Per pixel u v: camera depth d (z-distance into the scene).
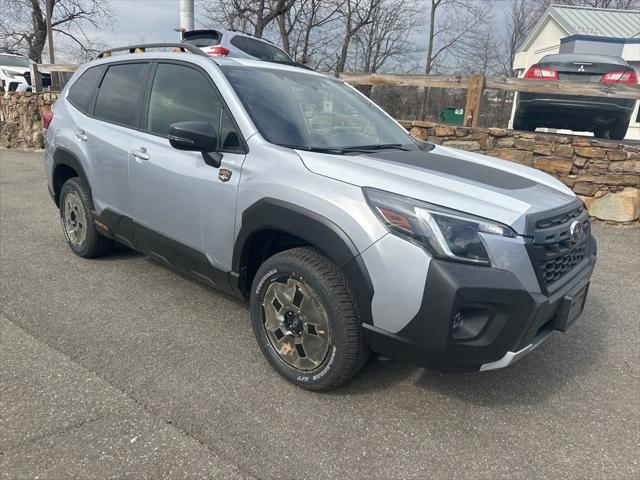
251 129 3.07
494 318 2.34
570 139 6.82
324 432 2.54
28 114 13.61
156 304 3.90
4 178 9.23
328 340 2.68
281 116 3.27
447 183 2.65
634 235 6.49
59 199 4.99
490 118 9.52
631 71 7.29
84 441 2.37
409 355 2.48
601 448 2.53
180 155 3.40
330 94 3.88
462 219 2.38
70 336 3.35
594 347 3.59
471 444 2.51
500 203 2.51
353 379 3.02
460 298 2.29
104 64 4.50
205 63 3.48
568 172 6.94
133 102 3.98
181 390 2.81
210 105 3.34
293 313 2.85
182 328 3.54
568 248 2.66
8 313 3.63
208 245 3.27
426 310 2.34
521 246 2.40
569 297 2.60
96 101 4.41
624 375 3.23
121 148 3.87
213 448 2.37
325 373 2.73
